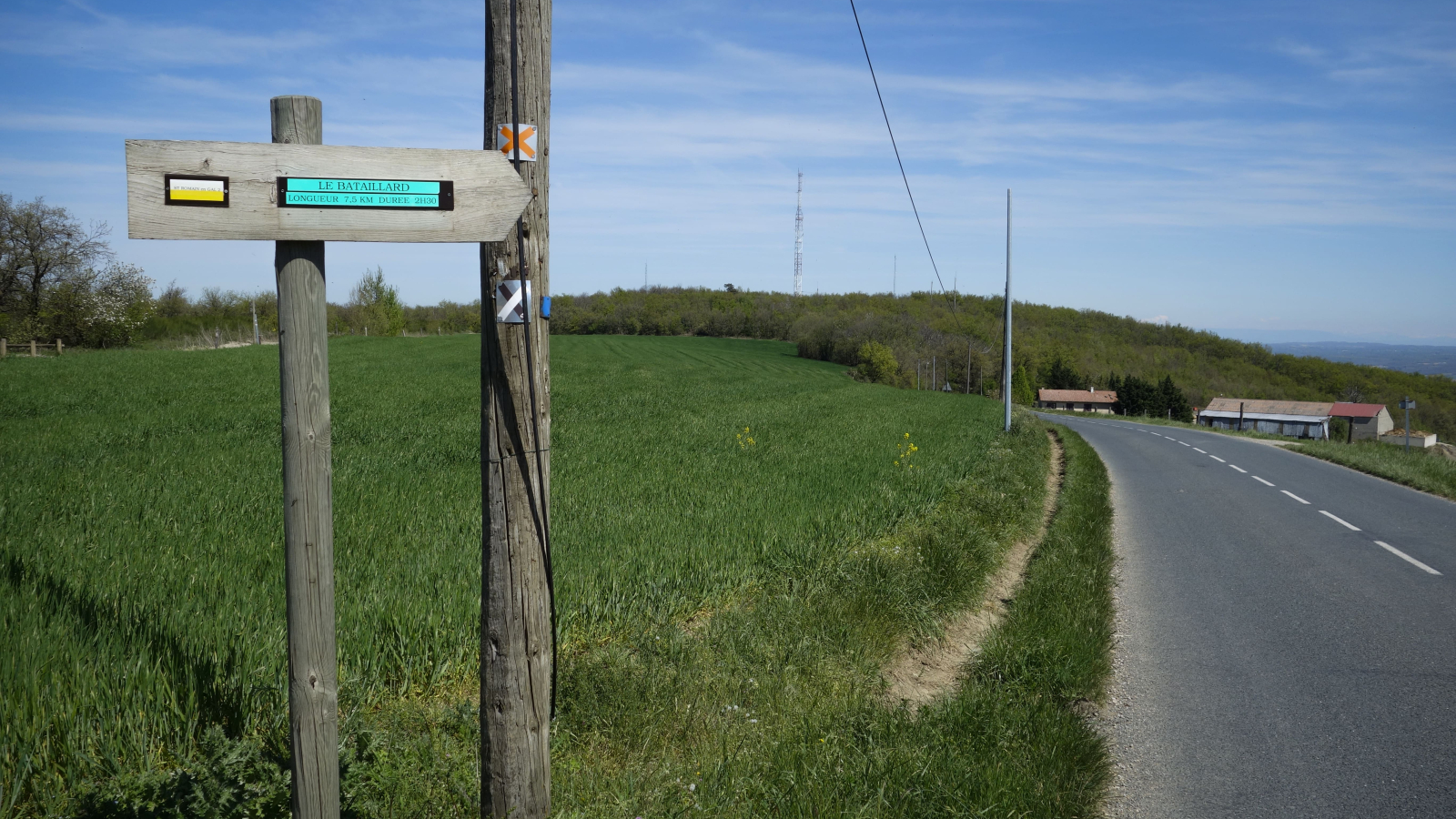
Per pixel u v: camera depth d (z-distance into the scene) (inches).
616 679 179.9
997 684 222.7
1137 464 871.1
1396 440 3139.8
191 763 132.1
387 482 413.1
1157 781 178.2
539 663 126.3
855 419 946.1
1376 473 800.9
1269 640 273.9
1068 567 342.6
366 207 102.8
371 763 136.2
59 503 335.6
